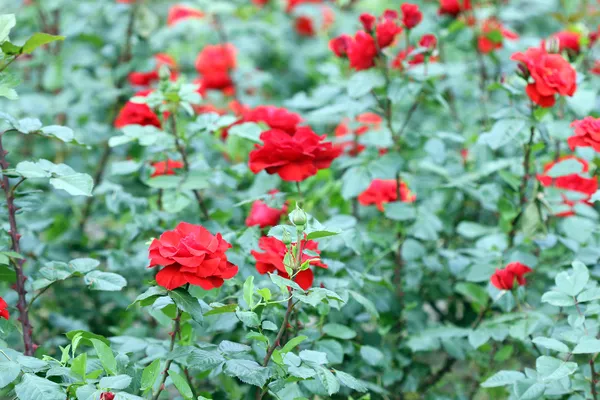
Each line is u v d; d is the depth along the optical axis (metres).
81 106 4.04
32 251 3.29
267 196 2.61
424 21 4.15
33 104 4.02
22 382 1.88
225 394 2.64
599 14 4.55
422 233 2.94
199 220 3.03
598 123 2.42
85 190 2.11
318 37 5.74
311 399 2.64
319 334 2.48
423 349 2.84
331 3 5.93
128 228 2.96
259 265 2.15
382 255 3.04
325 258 2.71
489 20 4.04
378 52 2.84
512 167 3.28
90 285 2.21
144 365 2.49
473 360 3.20
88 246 3.78
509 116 2.72
